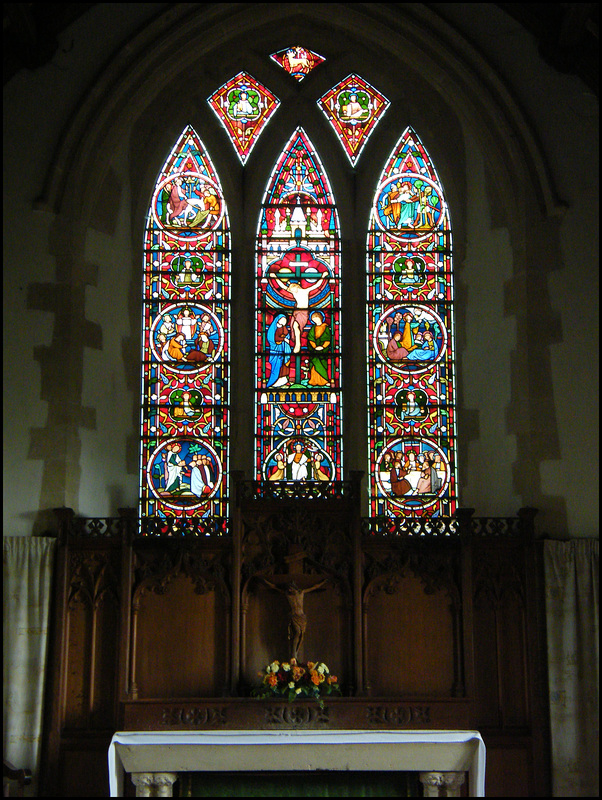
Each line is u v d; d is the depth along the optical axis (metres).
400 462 16.66
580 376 15.82
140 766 13.19
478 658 14.76
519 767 14.41
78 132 16.38
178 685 14.48
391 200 17.81
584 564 14.92
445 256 17.55
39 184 16.22
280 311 17.31
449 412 16.86
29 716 14.30
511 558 15.05
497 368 16.48
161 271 17.36
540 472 15.67
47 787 14.12
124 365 16.72
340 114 18.16
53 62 16.41
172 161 17.86
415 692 14.52
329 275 17.52
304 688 13.79
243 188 17.78
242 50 17.91
